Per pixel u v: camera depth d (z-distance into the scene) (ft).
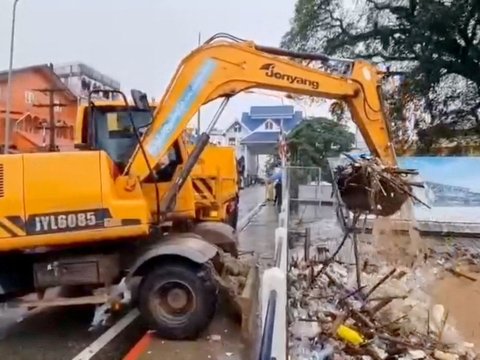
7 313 23.84
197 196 36.14
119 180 20.30
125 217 19.69
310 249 33.55
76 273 20.39
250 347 18.61
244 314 20.90
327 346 17.99
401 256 31.58
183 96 22.18
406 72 69.05
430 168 48.49
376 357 17.80
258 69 22.90
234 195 44.60
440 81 70.85
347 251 32.48
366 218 28.73
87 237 19.53
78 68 126.52
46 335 20.62
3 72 94.22
